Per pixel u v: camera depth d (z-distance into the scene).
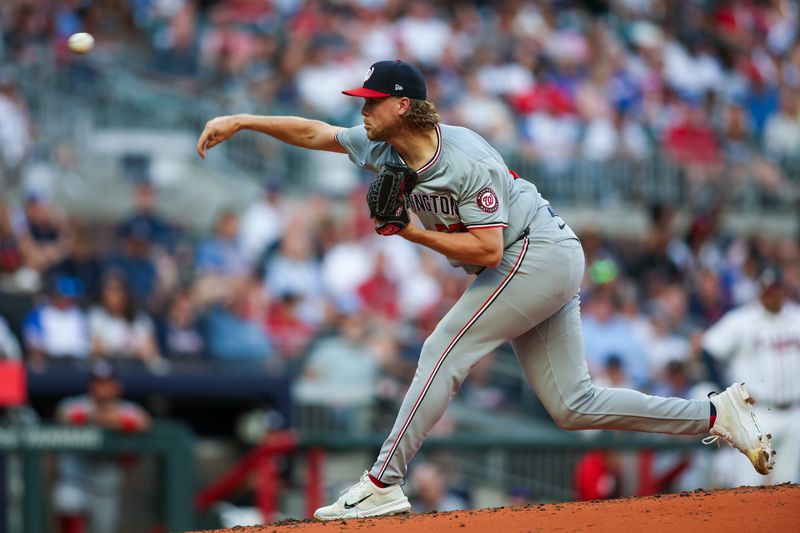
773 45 78.44
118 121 54.75
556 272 17.67
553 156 60.28
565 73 65.81
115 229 50.66
